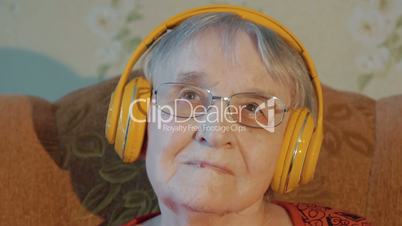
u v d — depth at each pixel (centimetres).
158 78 71
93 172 92
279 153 69
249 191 66
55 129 95
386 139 93
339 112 99
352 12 122
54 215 86
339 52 123
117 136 71
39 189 85
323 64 124
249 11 71
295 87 72
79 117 96
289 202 87
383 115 97
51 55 123
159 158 67
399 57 123
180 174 66
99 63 124
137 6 121
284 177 69
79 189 90
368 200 91
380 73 124
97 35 122
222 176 65
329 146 96
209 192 64
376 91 125
